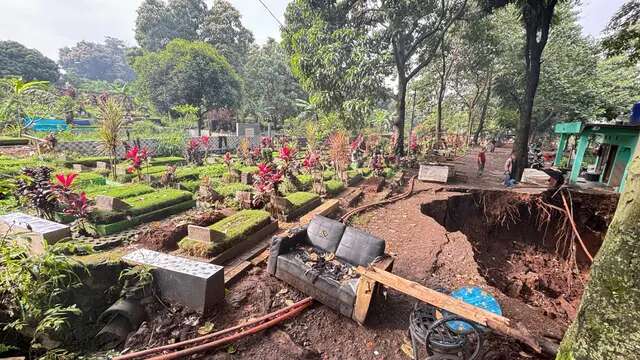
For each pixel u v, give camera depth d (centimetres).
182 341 332
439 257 600
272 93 3844
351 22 1877
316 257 452
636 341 158
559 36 2331
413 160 1738
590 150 1786
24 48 3588
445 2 1686
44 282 330
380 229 755
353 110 1731
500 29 2372
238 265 495
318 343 354
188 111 2609
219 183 991
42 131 1595
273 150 1786
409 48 1872
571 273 991
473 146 3562
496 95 3322
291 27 2112
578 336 192
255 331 349
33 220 495
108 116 991
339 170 1153
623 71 2384
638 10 1151
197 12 4566
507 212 1112
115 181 974
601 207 1047
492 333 359
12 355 348
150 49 4441
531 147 2762
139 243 528
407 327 386
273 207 740
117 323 357
